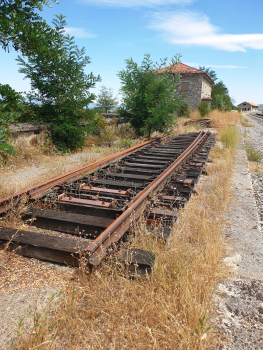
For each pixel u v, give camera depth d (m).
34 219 3.82
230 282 2.90
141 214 3.90
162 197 4.70
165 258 3.00
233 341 2.21
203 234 3.74
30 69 9.53
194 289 2.56
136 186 5.19
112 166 6.80
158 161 7.64
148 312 2.38
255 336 2.26
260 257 3.36
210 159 8.94
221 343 2.17
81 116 10.34
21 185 5.46
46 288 2.71
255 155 10.21
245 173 7.52
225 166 7.87
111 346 2.08
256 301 2.64
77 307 2.43
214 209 4.72
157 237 3.39
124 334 2.21
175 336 2.16
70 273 2.95
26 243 3.17
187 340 2.11
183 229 3.82
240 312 2.50
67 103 9.56
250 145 12.65
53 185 4.92
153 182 5.13
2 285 2.74
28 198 4.33
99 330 2.23
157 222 3.83
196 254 3.22
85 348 2.09
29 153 8.24
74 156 9.29
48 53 8.94
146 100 11.72
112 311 2.38
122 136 13.89
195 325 2.25
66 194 4.66
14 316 2.35
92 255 2.79
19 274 2.92
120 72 12.55
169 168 6.39
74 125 10.03
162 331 2.22
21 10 7.87
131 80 12.55
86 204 4.24
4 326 2.25
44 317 2.30
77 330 2.18
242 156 10.12
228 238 3.79
